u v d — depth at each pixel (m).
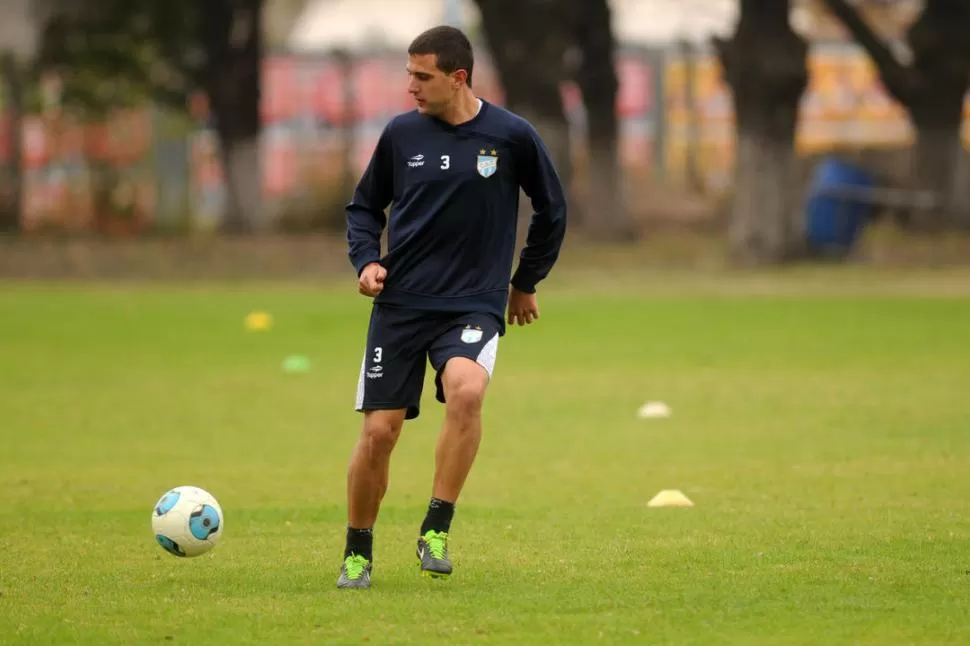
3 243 135.25
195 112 148.25
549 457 41.50
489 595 24.31
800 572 25.91
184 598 24.34
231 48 137.75
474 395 24.16
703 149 169.62
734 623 22.33
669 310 90.62
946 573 25.77
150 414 50.75
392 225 24.92
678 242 142.00
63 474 39.03
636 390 56.12
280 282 117.75
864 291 102.75
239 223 139.38
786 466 39.25
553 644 21.16
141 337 77.38
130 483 37.56
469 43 24.67
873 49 136.75
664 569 26.31
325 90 162.50
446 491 24.59
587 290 107.06
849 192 124.94
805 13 184.75
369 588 24.97
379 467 24.75
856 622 22.34
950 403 51.31
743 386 56.78
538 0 136.00
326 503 34.44
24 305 97.31
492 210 24.70
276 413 51.03
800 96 121.38
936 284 107.38
